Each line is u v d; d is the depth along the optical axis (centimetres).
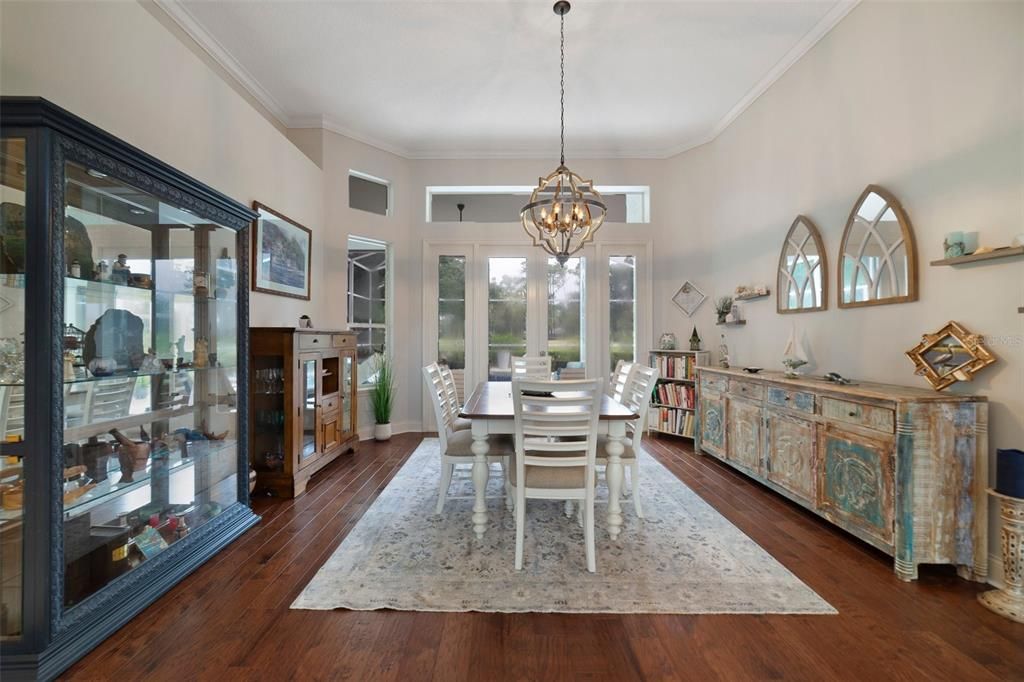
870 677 139
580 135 470
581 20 293
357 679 138
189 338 237
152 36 236
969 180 206
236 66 341
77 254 170
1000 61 193
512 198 557
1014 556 172
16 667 137
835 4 279
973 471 195
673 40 314
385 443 448
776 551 221
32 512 142
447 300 510
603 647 153
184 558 200
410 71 352
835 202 293
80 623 151
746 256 401
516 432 205
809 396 254
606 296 507
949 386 214
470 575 198
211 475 248
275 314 356
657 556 215
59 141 147
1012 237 189
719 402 363
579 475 211
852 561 211
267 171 344
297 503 285
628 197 534
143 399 206
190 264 234
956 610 173
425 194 507
